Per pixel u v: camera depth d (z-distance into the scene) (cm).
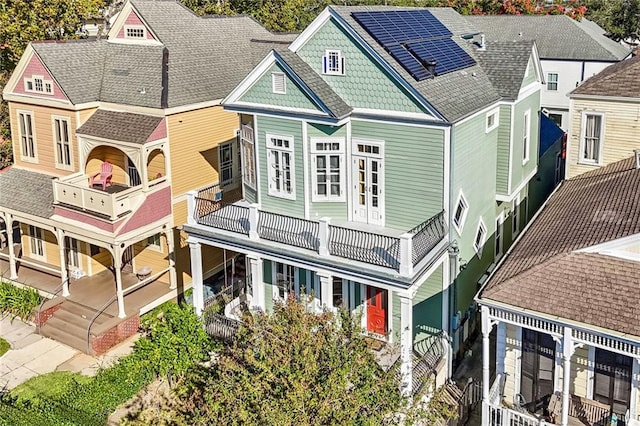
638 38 6769
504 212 2298
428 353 1770
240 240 1902
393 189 1839
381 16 2006
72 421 1620
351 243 1758
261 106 1934
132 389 1791
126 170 2378
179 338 1791
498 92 2042
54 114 2347
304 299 1622
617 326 1274
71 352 2041
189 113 2291
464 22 2498
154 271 2395
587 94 2181
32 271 2483
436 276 1812
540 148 2672
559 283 1409
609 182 1944
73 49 2428
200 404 1555
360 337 1414
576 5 6631
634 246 1412
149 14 2486
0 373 1920
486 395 1505
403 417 1491
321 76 1886
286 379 1285
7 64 3278
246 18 2944
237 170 2562
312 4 6147
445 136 1712
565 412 1387
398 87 1753
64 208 2194
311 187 1920
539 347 1552
